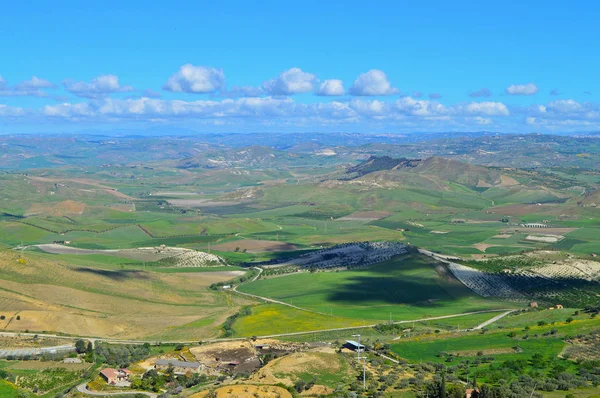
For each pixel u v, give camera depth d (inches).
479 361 7180.1
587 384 6240.2
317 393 6058.1
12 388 6914.4
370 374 6643.7
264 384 6299.2
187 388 6712.6
